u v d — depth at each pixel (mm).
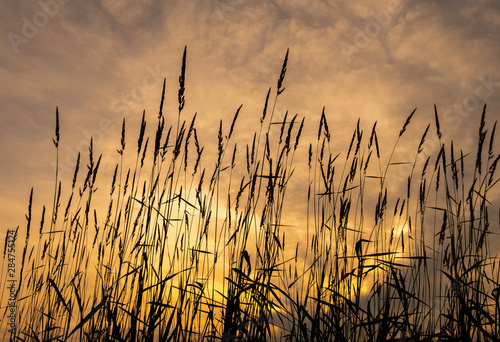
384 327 2125
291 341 2377
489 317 2170
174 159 2914
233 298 2166
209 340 2363
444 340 2246
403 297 2264
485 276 2635
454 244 2883
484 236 2980
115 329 2080
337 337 2184
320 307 2318
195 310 2416
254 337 2262
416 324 2348
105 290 2543
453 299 2654
